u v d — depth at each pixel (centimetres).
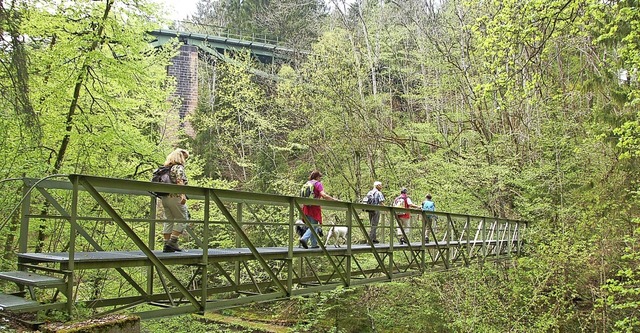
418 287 1365
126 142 930
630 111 1226
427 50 2042
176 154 581
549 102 1538
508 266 1348
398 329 1454
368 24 2491
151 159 998
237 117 2639
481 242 1261
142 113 1216
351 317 1539
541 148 1531
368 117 2031
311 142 2111
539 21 1003
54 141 905
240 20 3650
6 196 750
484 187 1516
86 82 935
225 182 1397
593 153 1397
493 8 1539
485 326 1134
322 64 2075
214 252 593
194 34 2970
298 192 1933
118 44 944
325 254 716
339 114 2016
